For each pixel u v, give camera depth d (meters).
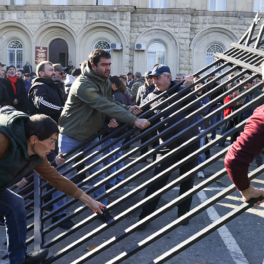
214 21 18.98
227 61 3.30
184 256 3.21
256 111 1.76
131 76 14.59
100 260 3.17
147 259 3.17
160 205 4.54
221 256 3.21
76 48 18.86
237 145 1.76
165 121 3.02
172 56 18.98
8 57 19.59
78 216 4.20
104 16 18.61
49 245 2.78
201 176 5.71
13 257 2.57
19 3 19.25
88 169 3.05
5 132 2.11
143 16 18.83
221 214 4.18
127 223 3.97
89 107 3.56
